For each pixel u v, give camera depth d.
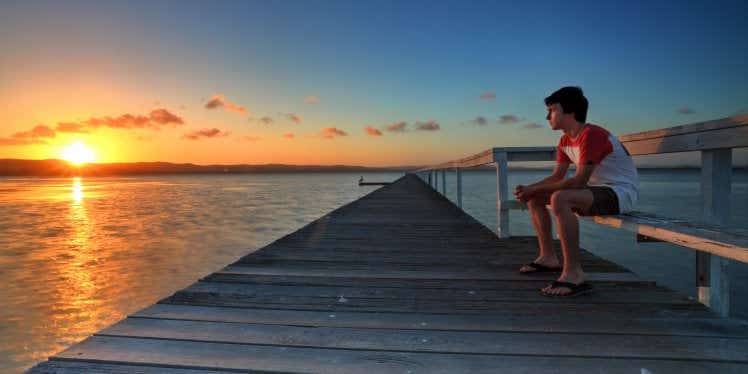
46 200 32.03
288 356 1.64
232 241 11.34
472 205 18.72
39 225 15.15
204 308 2.24
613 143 2.44
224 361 1.59
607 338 1.80
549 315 2.11
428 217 6.66
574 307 2.22
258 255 3.74
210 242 11.17
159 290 6.20
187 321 2.03
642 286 2.59
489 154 4.73
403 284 2.75
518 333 1.88
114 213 20.31
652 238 2.22
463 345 1.75
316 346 1.74
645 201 18.42
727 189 2.03
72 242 11.10
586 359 1.60
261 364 1.57
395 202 9.40
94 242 11.12
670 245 8.57
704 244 1.59
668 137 2.38
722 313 2.10
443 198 10.51
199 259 8.80
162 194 41.59
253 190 51.25
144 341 1.78
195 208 23.42
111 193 44.31
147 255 9.23
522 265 3.28
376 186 64.94
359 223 5.96
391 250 3.96
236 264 3.37
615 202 2.42
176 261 8.56
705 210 2.11
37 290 6.19
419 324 2.01
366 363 1.58
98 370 1.51
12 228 14.21
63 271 7.57
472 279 2.87
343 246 4.18
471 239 4.57
